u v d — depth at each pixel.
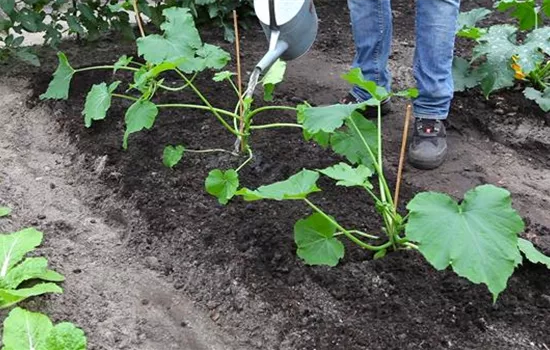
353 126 1.58
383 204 1.45
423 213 1.25
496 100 2.18
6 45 2.28
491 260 1.21
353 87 2.01
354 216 1.63
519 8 2.28
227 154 1.85
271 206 1.66
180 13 1.77
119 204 1.75
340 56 2.48
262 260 1.52
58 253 1.59
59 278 1.49
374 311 1.39
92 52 2.42
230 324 1.44
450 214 1.26
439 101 1.85
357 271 1.47
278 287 1.46
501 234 1.23
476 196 1.29
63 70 1.95
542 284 1.46
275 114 2.04
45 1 2.36
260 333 1.40
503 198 1.27
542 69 2.23
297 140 1.91
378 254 1.49
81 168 1.88
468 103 2.17
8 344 1.25
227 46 2.51
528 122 2.10
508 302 1.41
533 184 1.84
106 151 1.89
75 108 2.08
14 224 1.68
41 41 2.60
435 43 1.79
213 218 1.64
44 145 2.00
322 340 1.35
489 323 1.37
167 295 1.51
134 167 1.83
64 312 1.44
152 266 1.59
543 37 2.15
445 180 1.83
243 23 2.66
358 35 1.91
